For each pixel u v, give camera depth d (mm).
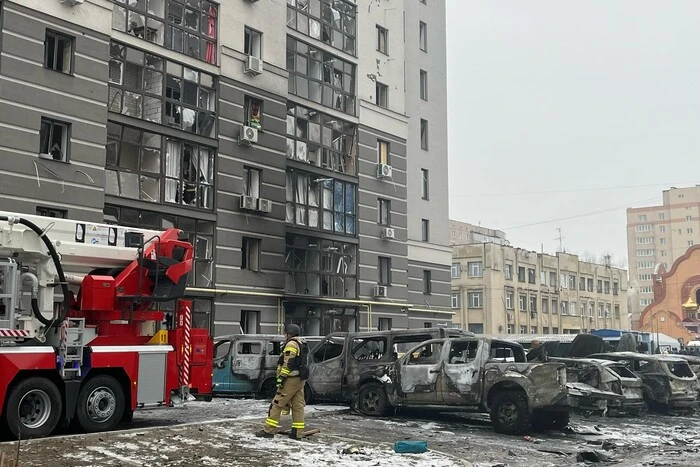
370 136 35125
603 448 13422
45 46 22328
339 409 17828
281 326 28906
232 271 27062
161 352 13727
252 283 27797
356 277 33250
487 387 15125
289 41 31406
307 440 12523
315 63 32688
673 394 19812
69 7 22672
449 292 40812
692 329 82375
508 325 63344
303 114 31766
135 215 24203
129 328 13625
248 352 20672
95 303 13008
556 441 14156
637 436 15352
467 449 12742
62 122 22203
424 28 41875
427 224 40031
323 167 32156
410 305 36562
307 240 31094
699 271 82750
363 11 35812
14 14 21312
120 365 13062
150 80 25188
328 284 31906
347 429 14609
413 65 40375
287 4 31484
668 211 141625
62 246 12914
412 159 39375
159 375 13648
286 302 29562
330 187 32656
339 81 33969
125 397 13234
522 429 14578
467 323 63000
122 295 13398
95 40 23266
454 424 16078
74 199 22094
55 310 12742
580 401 17844
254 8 29359
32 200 21094
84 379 12656
